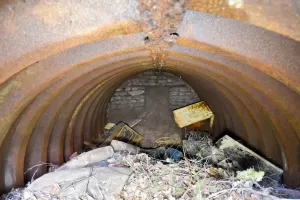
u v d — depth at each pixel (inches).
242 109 199.0
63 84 132.7
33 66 105.4
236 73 125.6
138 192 139.0
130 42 98.3
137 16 69.3
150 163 164.4
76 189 137.4
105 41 100.6
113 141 204.4
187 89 308.0
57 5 69.3
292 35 63.8
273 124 158.1
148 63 164.6
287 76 85.7
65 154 201.5
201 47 88.0
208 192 137.3
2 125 110.0
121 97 312.2
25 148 146.6
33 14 69.9
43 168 165.5
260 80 121.6
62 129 184.5
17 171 142.8
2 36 71.0
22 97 108.3
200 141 250.5
